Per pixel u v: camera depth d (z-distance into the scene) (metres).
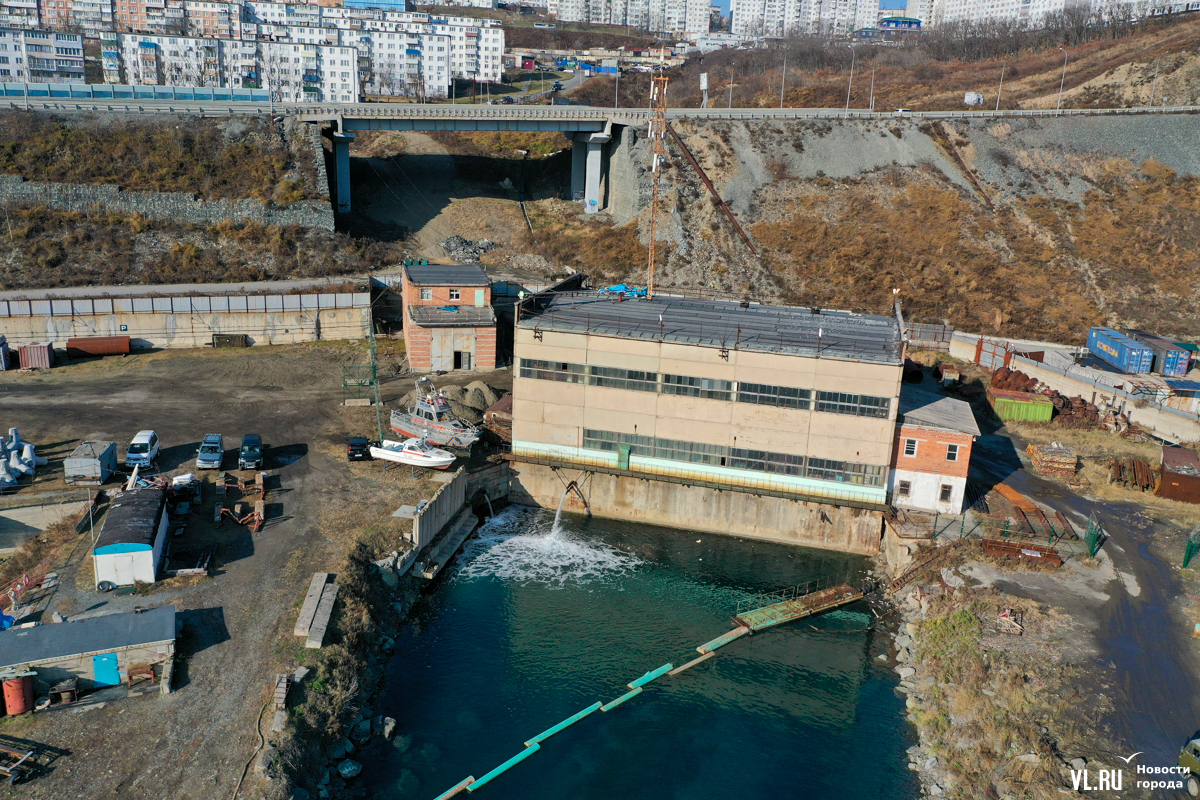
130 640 35.28
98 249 91.38
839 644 45.62
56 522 49.03
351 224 109.38
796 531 56.19
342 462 57.78
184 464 55.56
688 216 108.69
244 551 45.81
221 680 35.75
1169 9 199.25
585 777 35.97
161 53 174.62
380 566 46.81
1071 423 70.19
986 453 64.88
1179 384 72.38
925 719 38.88
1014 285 98.12
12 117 101.12
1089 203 110.06
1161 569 48.47
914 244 104.25
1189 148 115.06
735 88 176.75
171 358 77.94
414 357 76.31
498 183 128.50
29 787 29.86
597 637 46.00
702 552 55.47
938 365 81.88
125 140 103.25
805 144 119.31
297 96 179.12
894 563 52.09
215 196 100.38
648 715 40.03
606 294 67.88
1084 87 148.12
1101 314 93.94
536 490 60.59
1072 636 41.91
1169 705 37.09
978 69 170.62
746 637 46.16
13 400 65.75
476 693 41.00
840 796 35.09
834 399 52.97
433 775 35.47
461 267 86.44
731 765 36.94
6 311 75.75
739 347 53.53
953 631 42.81
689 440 56.22
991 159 117.88
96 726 32.84
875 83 167.38
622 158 116.56
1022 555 48.72
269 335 83.75
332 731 35.25
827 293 98.31
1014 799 32.28
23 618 38.69
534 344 56.94
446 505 54.38
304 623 39.31
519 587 50.72
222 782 30.61
